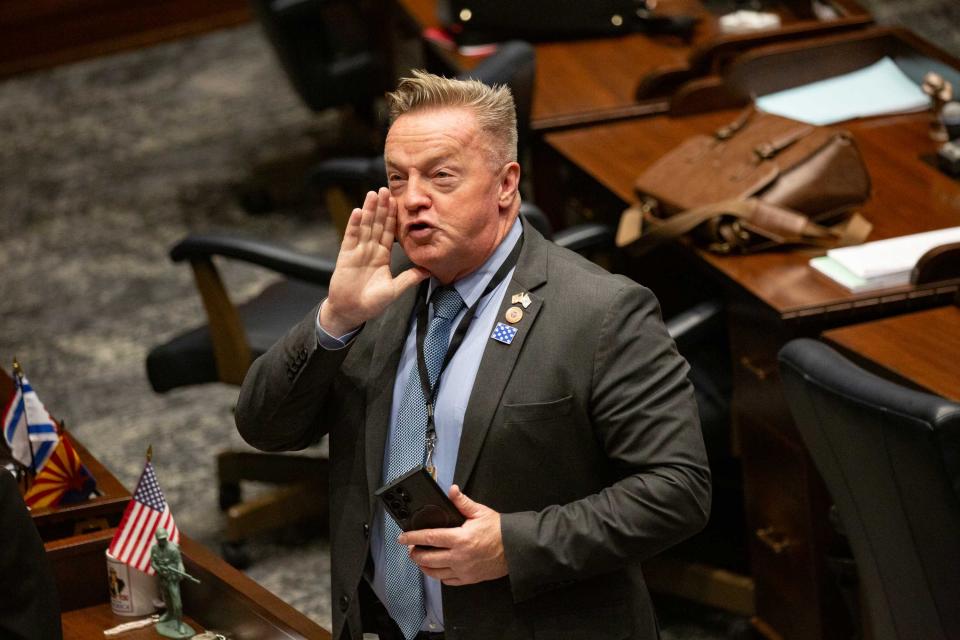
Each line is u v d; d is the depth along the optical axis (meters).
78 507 9.66
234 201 21.58
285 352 7.43
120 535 9.07
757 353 11.02
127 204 21.72
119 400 16.22
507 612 7.33
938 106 13.23
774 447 11.10
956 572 8.05
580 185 13.62
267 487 14.46
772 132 12.02
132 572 9.06
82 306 18.64
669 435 7.09
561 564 6.99
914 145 13.24
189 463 14.83
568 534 7.01
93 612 9.23
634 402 7.13
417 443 7.49
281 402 7.47
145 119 25.05
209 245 12.23
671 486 7.01
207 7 28.59
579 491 7.36
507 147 7.29
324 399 7.82
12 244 20.64
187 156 23.39
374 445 7.56
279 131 24.11
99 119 25.20
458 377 7.39
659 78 14.45
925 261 10.60
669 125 14.21
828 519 10.81
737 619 12.08
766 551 11.55
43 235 20.86
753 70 14.21
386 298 7.21
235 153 23.38
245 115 24.89
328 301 7.30
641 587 7.68
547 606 7.33
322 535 13.69
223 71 26.95
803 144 11.72
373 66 18.70
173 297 18.77
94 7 27.73
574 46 16.28
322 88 18.61
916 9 23.67
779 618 11.59
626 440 7.14
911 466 7.88
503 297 7.42
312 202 21.42
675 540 7.09
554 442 7.25
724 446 11.80
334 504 7.77
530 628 7.33
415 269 7.34
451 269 7.32
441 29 16.92
